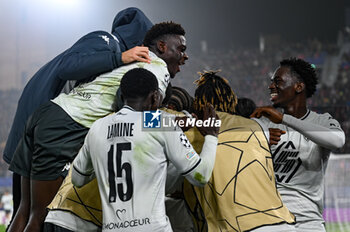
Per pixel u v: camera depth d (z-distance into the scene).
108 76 2.84
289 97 3.15
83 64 2.79
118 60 2.79
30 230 2.87
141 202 2.22
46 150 2.84
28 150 3.01
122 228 2.20
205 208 2.43
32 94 3.22
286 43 26.12
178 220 2.80
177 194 2.64
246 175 2.39
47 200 2.89
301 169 3.00
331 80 23.73
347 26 25.61
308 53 25.11
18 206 3.34
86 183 2.51
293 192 2.98
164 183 2.32
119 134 2.30
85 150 2.41
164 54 2.93
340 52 24.98
